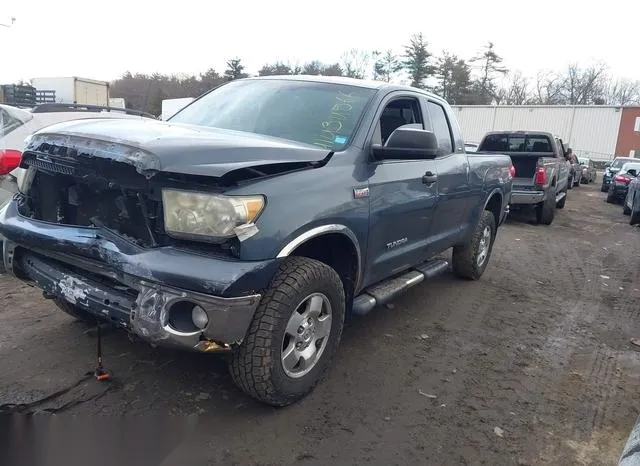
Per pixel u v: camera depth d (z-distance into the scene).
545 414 3.57
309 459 2.93
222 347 2.88
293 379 3.29
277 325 3.04
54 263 3.29
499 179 6.53
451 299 5.90
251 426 3.17
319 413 3.36
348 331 4.75
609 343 4.93
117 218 3.03
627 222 14.28
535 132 13.26
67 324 4.34
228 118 4.22
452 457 3.04
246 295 2.84
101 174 2.98
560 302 6.15
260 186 2.95
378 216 3.90
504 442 3.22
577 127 49.97
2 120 5.95
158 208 2.87
